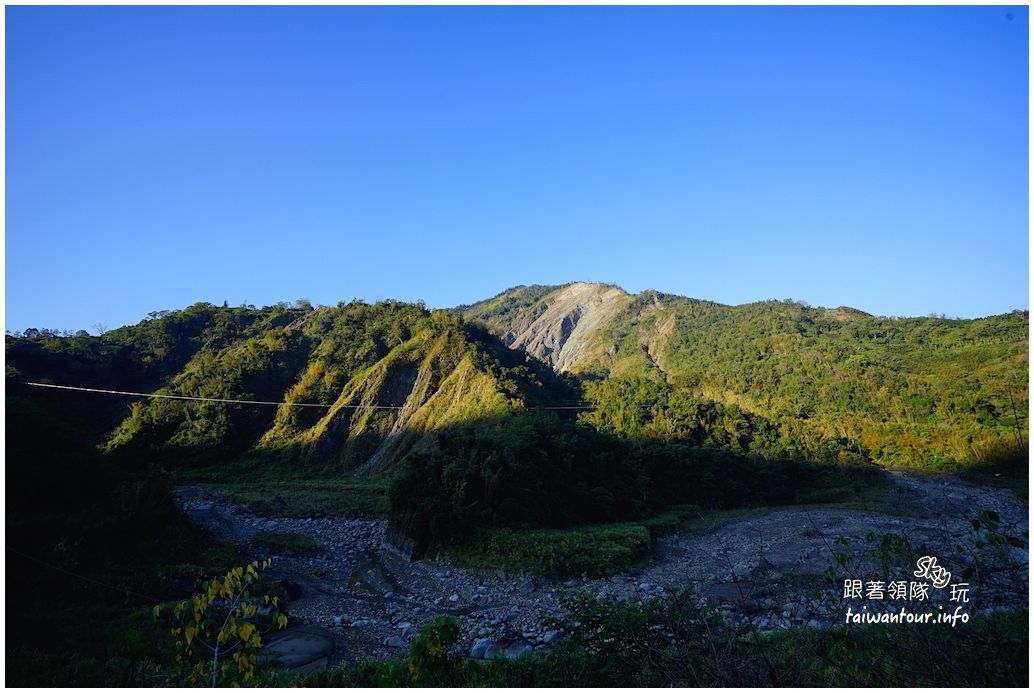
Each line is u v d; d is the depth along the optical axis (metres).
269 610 21.61
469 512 32.28
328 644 18.64
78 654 15.37
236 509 42.94
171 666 14.35
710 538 36.31
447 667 11.24
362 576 29.05
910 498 47.12
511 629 20.16
